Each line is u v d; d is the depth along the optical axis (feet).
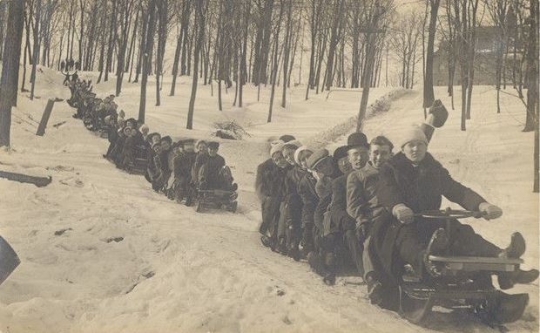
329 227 20.72
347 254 20.63
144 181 49.85
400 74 230.07
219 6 126.52
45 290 17.83
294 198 24.30
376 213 19.10
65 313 15.94
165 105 117.70
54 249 21.83
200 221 31.89
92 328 14.89
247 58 158.61
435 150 56.59
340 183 20.71
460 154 52.60
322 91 130.82
